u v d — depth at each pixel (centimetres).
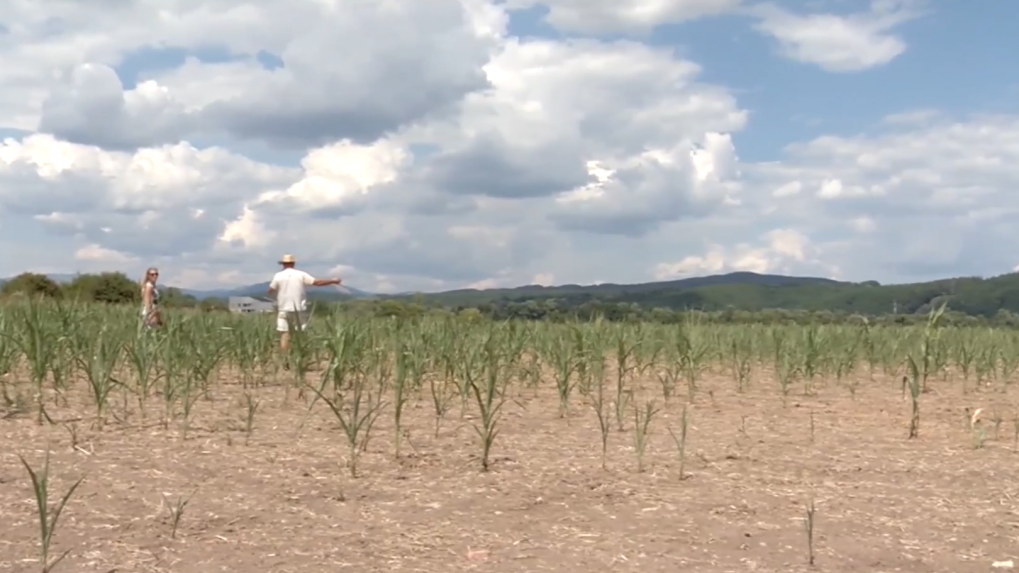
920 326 1388
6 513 456
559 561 416
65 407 782
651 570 407
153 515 466
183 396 787
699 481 577
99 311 1102
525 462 623
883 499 539
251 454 618
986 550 446
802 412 906
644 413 867
